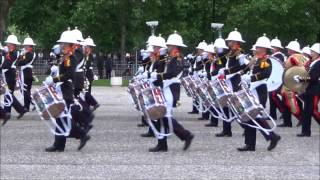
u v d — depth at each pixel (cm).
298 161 2406
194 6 10756
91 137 3092
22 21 10538
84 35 10106
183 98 6153
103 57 9981
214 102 3192
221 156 2522
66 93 2623
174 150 2678
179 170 2197
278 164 2336
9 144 2811
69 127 2603
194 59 4412
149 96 2583
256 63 2822
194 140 3022
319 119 3303
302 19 10488
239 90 2836
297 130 3525
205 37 10744
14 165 2272
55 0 10350
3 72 3834
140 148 2727
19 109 3903
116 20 10219
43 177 2053
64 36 2631
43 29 10275
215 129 3516
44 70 9756
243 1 10731
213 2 10194
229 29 10306
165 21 10431
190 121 3966
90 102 4184
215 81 3152
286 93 3631
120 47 10512
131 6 9969
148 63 3384
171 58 2698
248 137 2675
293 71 3250
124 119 4012
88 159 2417
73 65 2620
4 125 3572
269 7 10112
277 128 3634
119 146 2784
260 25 10244
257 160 2427
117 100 5731
